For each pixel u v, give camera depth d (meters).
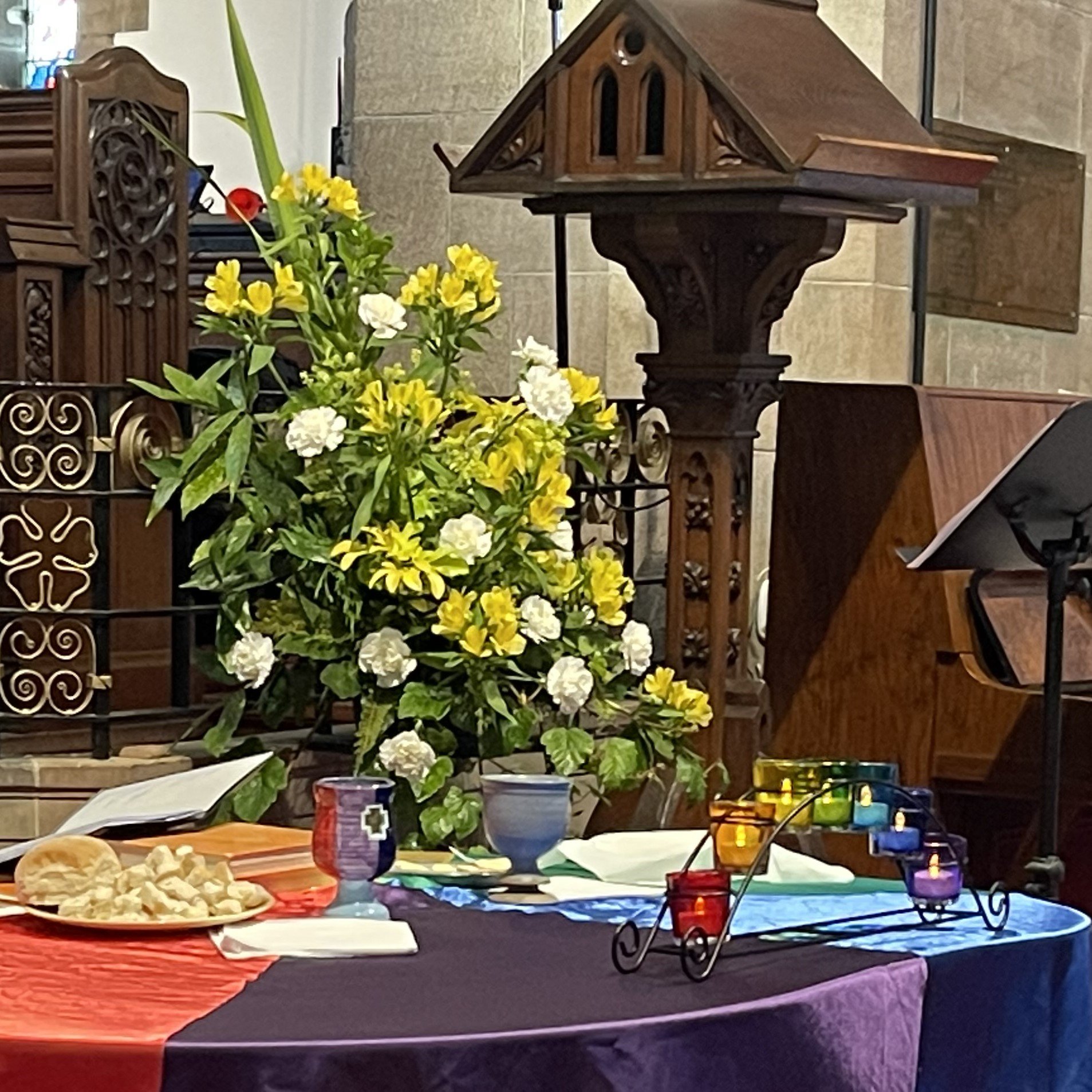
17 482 3.90
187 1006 2.18
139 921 2.48
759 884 2.90
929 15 5.75
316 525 3.51
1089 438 3.13
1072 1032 2.70
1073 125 6.46
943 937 2.61
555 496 3.43
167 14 7.07
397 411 3.41
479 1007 2.21
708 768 4.01
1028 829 4.48
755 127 3.78
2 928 2.54
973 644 4.43
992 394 4.71
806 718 4.55
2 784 3.83
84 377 4.01
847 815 2.76
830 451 4.53
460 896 2.78
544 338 5.61
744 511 4.17
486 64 5.64
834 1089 2.33
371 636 3.37
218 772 3.02
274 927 2.49
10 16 6.56
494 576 3.45
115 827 3.00
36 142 4.08
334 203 3.69
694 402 4.11
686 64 3.84
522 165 4.02
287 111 7.11
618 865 2.95
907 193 3.99
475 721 3.42
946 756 4.39
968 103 5.94
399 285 5.76
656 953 2.46
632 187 3.90
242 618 3.51
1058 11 6.33
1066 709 4.28
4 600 4.00
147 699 4.16
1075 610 4.71
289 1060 2.03
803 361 5.52
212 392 3.59
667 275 4.08
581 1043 2.12
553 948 2.49
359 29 5.81
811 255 3.99
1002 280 6.14
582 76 3.95
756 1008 2.25
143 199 4.12
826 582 4.53
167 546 4.18
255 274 5.43
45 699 3.93
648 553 5.28
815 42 4.16
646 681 3.62
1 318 3.94
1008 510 3.20
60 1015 2.13
